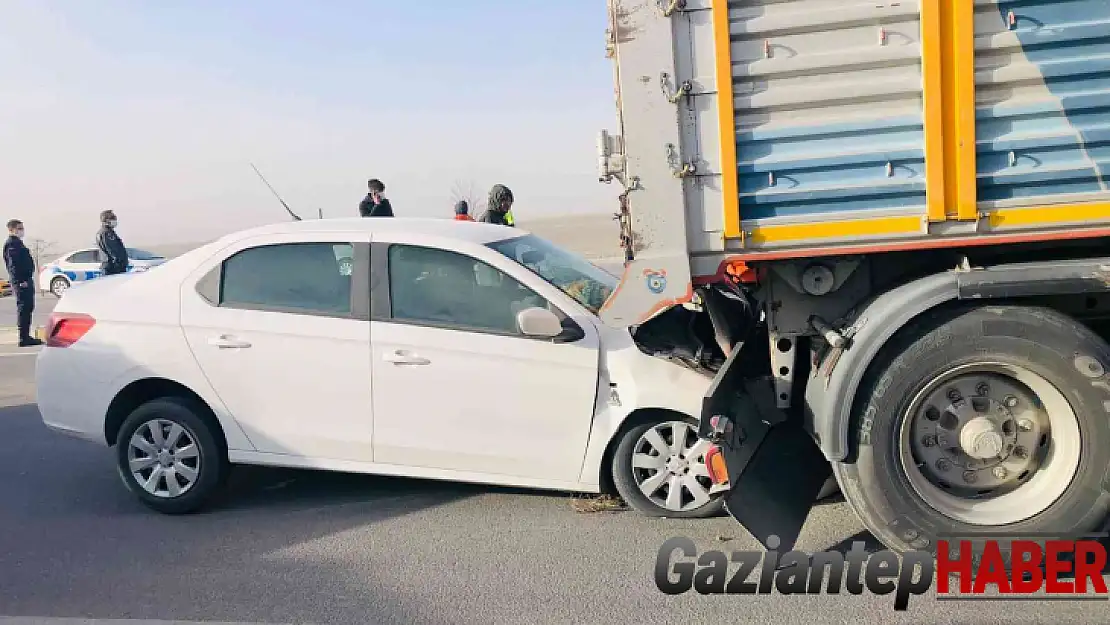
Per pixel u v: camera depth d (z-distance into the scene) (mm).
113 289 5500
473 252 4941
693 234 3779
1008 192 3617
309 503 5438
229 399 5145
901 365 3738
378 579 4254
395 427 4938
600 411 4699
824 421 3861
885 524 3852
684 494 4750
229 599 4105
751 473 4121
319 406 5023
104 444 5461
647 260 3795
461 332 4832
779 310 4078
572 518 4918
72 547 4883
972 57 3547
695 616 3725
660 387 4574
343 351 4961
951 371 3752
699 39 3688
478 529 4836
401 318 4934
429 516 5082
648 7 3693
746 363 4309
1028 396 3861
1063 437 3775
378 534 4848
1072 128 3561
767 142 3699
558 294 4812
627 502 4809
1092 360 3643
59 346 5430
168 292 5316
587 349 4688
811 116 3678
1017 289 3635
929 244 3688
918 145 3627
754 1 3641
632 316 3830
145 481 5328
